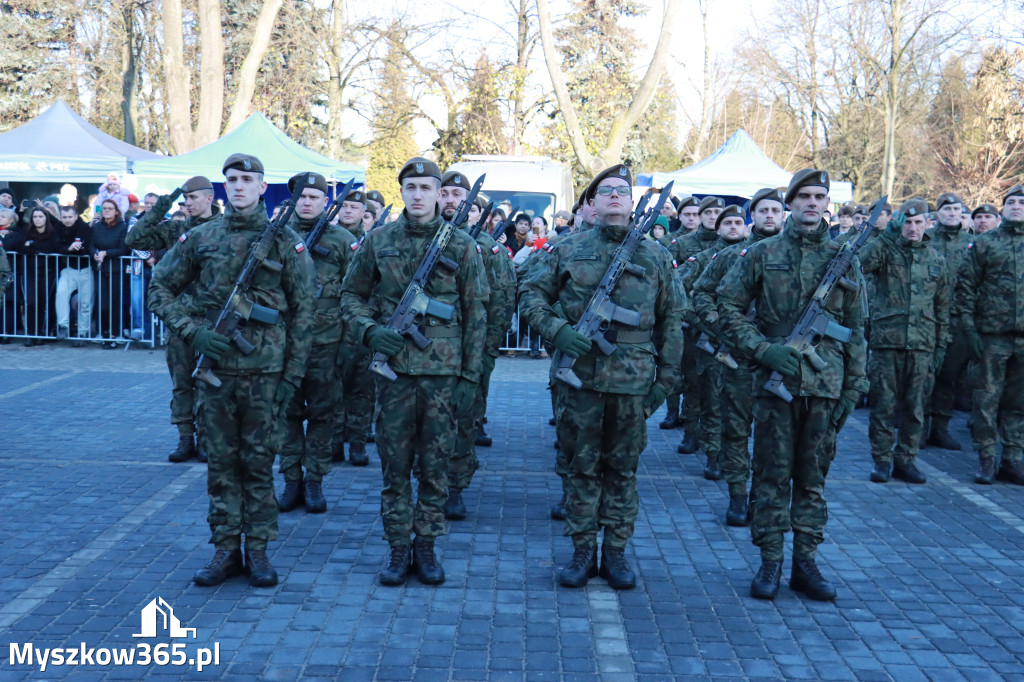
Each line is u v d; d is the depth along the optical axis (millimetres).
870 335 7805
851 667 4352
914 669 4348
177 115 20297
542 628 4691
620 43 31438
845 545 6121
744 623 4820
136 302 13656
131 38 32469
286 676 4137
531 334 14125
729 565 5695
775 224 6766
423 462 5234
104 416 9406
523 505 6848
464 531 6215
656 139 36312
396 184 32938
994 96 35094
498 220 13195
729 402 6543
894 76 29859
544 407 10523
